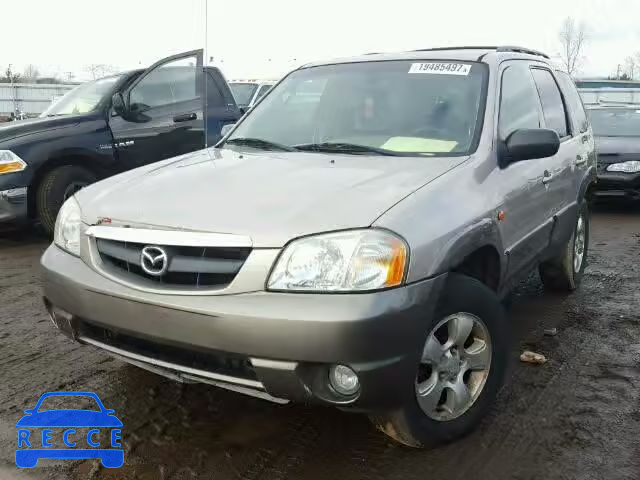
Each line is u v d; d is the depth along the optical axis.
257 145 3.82
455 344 2.83
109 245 2.79
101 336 2.86
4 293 5.11
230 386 2.55
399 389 2.49
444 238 2.67
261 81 13.03
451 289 2.74
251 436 2.97
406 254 2.49
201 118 7.96
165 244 2.59
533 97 4.28
